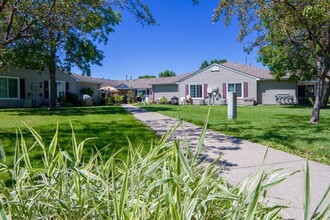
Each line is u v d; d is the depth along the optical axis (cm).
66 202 159
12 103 1959
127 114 1275
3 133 652
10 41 601
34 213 156
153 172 171
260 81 2475
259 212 150
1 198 158
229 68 2550
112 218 147
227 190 164
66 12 604
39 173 188
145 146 526
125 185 135
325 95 2033
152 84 3095
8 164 383
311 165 420
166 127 800
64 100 2286
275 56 1531
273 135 675
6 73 1895
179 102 2820
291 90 2430
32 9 605
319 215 133
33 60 1398
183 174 165
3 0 552
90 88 2719
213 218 149
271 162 438
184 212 127
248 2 785
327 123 911
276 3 748
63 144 527
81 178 177
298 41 920
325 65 884
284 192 313
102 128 771
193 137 638
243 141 602
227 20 823
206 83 2677
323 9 648
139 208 140
